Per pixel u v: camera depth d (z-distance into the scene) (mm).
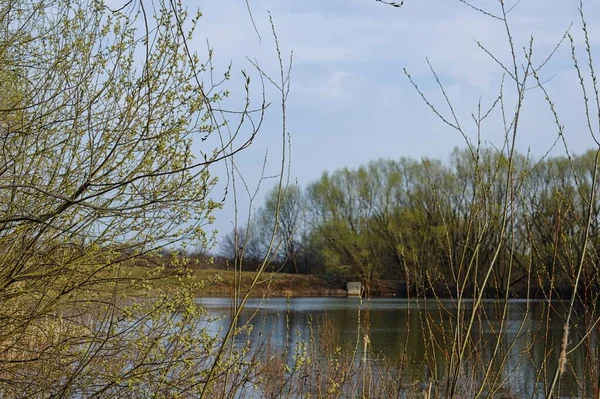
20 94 5957
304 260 57406
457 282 3672
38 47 6156
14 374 5809
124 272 6070
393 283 50562
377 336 22156
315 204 55719
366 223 51875
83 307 6035
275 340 18328
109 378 5535
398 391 6066
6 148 5598
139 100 5504
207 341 5527
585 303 4285
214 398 5371
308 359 5945
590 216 3211
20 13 6145
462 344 3639
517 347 14320
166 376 5477
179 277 5859
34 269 5789
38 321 6160
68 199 3885
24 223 5445
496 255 3564
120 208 4117
